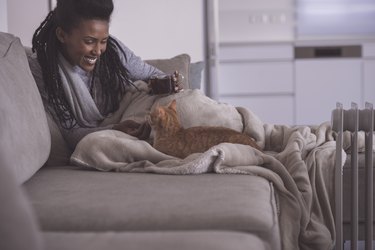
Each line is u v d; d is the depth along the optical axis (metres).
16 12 4.40
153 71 2.72
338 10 6.57
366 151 2.11
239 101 6.28
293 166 2.14
